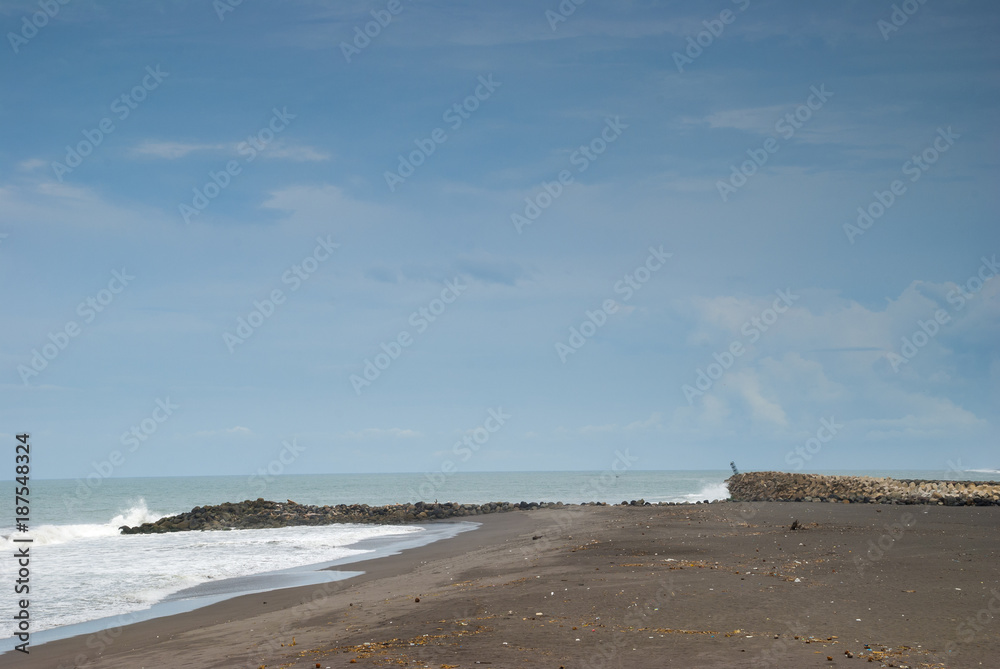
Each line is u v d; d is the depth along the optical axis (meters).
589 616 14.37
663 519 36.56
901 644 11.80
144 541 43.38
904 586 16.83
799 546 24.16
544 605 15.61
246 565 30.72
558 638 12.59
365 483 189.75
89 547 39.56
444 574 23.20
